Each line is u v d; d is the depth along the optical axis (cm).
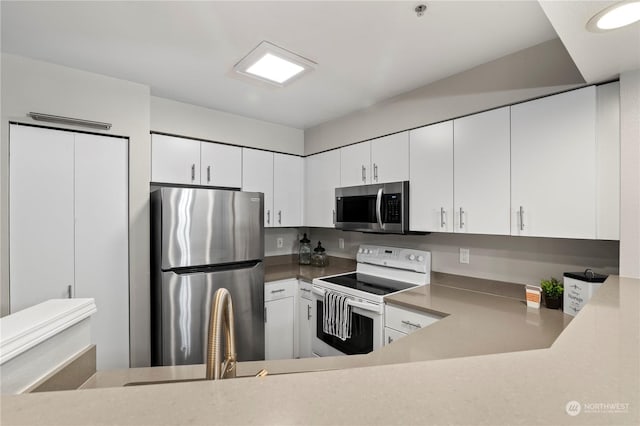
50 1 126
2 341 58
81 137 190
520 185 165
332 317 231
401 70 189
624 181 131
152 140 229
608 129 138
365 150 254
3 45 161
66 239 185
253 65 180
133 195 205
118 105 200
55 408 32
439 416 32
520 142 165
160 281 195
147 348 208
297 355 277
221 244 215
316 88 217
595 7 90
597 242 164
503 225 171
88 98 190
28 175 175
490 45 160
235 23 142
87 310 83
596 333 62
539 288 172
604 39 106
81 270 189
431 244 241
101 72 192
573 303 151
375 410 32
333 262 332
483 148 180
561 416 32
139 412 32
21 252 172
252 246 231
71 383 75
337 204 274
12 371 60
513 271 197
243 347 224
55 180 182
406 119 222
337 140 282
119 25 144
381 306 199
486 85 179
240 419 30
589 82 141
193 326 202
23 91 172
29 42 158
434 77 199
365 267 277
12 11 133
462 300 190
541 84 157
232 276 219
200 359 204
